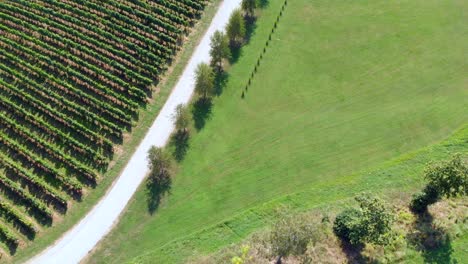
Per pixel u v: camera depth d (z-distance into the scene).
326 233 64.38
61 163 77.00
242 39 92.00
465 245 62.59
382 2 97.31
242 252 61.62
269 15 96.06
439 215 66.00
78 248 68.19
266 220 68.50
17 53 90.81
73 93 84.62
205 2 98.12
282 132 78.69
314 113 80.94
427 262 61.16
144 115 82.12
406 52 88.75
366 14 95.38
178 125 77.81
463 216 65.56
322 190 71.50
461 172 60.47
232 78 86.12
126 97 84.50
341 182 72.38
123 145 78.75
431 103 81.38
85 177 75.38
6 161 76.44
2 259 67.81
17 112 82.88
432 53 88.44
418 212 66.69
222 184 73.31
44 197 73.56
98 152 78.00
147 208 71.50
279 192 72.06
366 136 77.69
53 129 79.56
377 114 80.38
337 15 95.56
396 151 75.81
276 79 85.75
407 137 77.31
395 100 82.06
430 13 94.88
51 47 90.12
